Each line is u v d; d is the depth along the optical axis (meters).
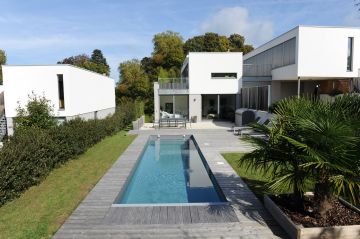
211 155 10.46
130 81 39.50
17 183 6.33
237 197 6.11
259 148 5.07
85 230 4.70
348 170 3.86
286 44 19.38
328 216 4.66
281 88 23.09
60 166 9.14
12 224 4.98
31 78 15.34
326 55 17.39
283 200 5.38
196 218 5.11
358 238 4.13
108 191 6.64
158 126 21.14
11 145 7.07
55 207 5.74
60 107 15.81
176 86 24.50
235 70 24.08
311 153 3.94
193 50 45.09
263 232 4.59
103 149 12.12
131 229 4.72
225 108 26.11
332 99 5.13
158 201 7.09
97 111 21.64
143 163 11.34
